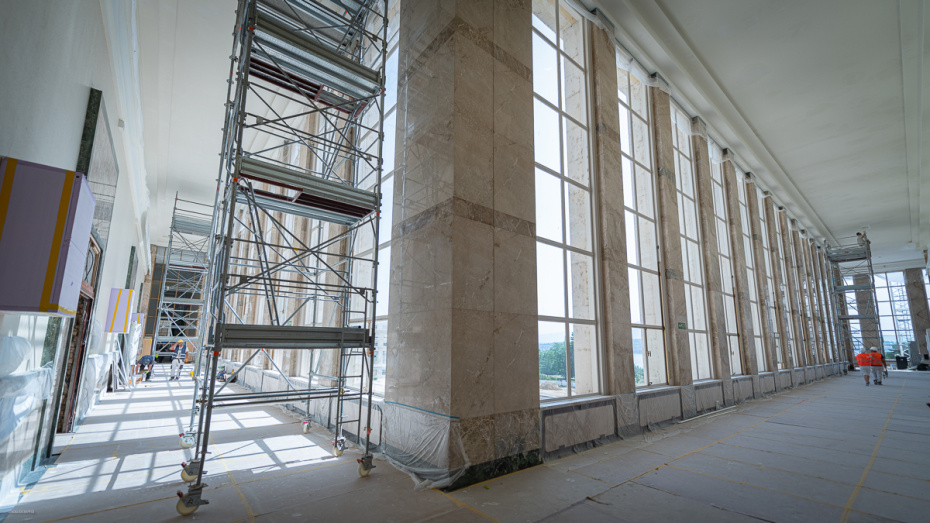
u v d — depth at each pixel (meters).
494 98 6.20
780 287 18.52
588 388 7.89
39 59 3.58
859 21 10.27
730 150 15.41
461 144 5.59
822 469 5.63
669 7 10.05
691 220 13.09
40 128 3.78
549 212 7.37
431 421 5.15
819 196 21.22
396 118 6.89
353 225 6.91
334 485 4.75
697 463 5.90
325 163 6.85
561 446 6.28
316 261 10.15
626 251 8.56
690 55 11.38
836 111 13.98
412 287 5.93
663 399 8.96
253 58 5.91
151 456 5.73
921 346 33.84
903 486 4.97
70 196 2.93
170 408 9.57
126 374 13.88
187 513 3.87
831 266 29.48
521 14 6.96
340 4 6.77
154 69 11.52
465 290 5.32
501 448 5.37
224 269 4.63
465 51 5.86
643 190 10.76
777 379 16.23
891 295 36.44
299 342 5.01
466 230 5.45
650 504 4.36
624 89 11.59
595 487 4.88
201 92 12.79
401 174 6.55
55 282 2.80
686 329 10.39
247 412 9.26
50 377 5.11
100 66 6.05
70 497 4.20
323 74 6.22
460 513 4.05
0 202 2.71
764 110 14.02
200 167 18.02
